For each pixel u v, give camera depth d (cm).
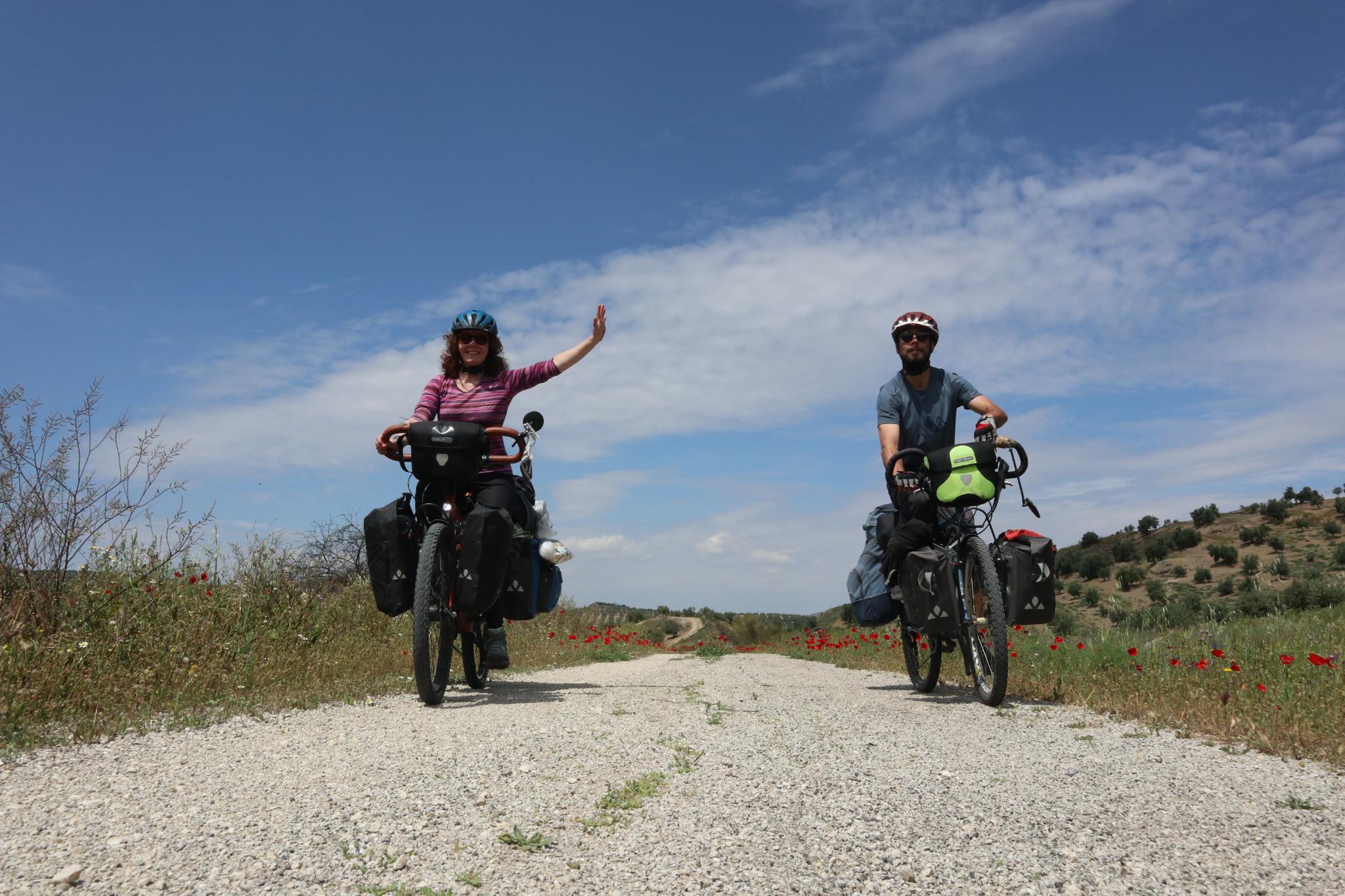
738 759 300
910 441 546
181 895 170
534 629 1195
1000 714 439
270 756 304
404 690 530
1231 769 295
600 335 548
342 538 1164
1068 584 4619
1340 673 445
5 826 215
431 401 523
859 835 212
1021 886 180
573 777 268
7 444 516
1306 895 174
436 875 183
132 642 503
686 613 3775
